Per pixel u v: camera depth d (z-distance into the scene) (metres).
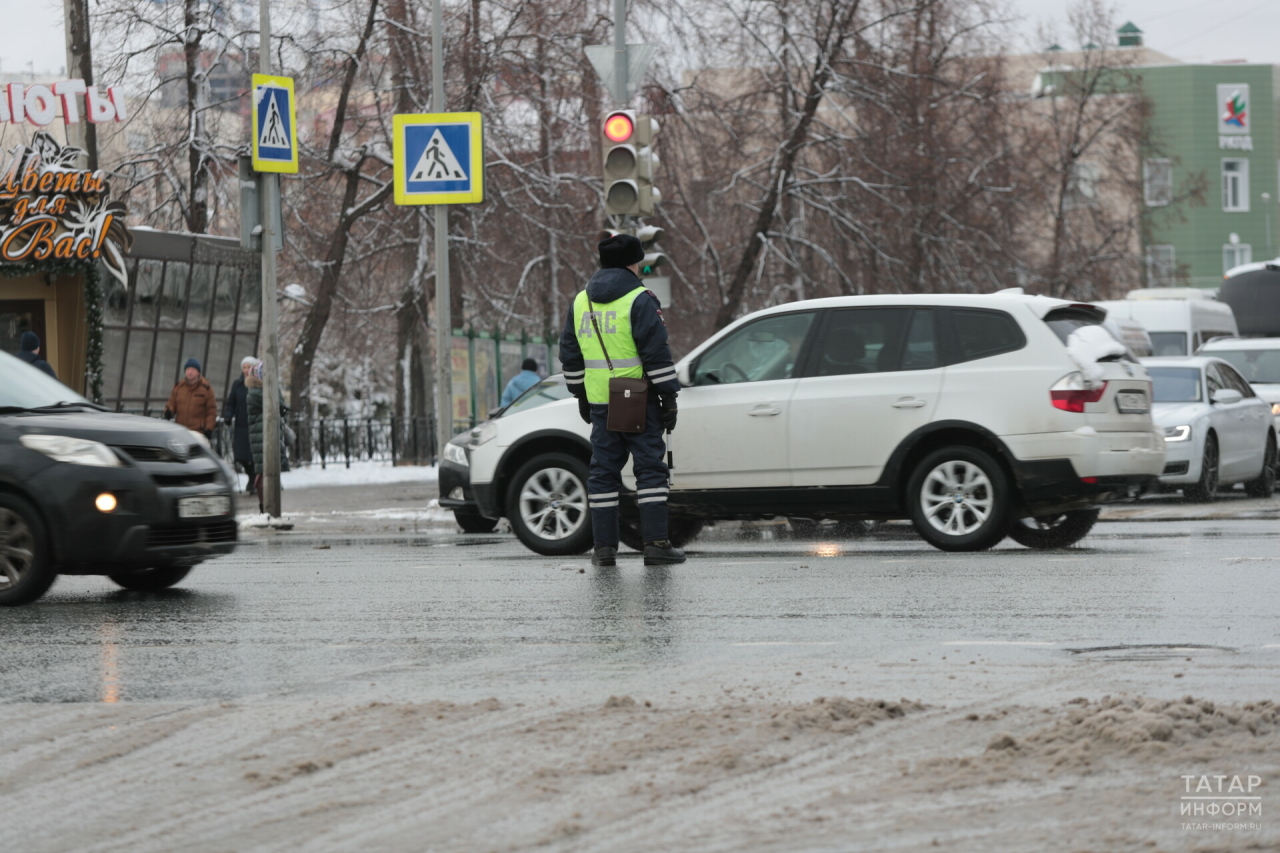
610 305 23.91
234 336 73.19
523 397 34.81
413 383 85.62
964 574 22.36
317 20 72.94
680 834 8.87
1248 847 8.30
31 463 21.94
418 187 44.38
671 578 22.72
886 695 12.86
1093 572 22.30
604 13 76.12
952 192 84.12
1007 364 25.91
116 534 21.84
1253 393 48.41
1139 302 75.38
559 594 21.08
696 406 27.22
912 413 26.11
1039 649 15.31
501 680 14.20
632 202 36.84
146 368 68.19
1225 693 12.70
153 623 19.50
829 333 27.00
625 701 12.52
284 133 40.94
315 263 76.25
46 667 15.94
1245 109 190.50
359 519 43.25
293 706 13.01
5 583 22.06
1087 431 25.38
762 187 81.62
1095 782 9.64
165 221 77.25
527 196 75.44
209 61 73.88
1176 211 126.38
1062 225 108.69
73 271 57.47
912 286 82.75
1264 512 37.69
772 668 14.41
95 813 9.77
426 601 20.88
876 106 80.75
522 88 75.00
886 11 81.56
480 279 78.50
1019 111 91.88
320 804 9.72
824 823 9.00
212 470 23.23
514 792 9.85
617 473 24.42
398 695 13.55
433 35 46.47
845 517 26.72
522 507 28.55
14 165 56.19
